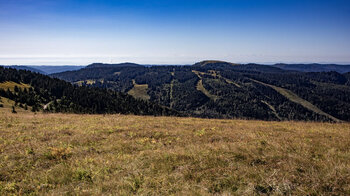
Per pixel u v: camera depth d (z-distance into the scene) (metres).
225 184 5.27
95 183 5.36
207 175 5.72
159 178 5.53
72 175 5.77
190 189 5.04
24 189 5.14
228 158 6.93
